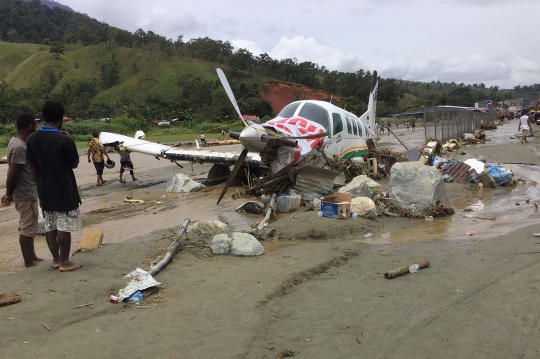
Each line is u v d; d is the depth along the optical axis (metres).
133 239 6.19
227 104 84.25
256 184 9.88
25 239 5.00
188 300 3.80
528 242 5.32
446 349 2.89
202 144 33.12
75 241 6.28
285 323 3.35
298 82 129.00
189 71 131.75
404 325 3.26
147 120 76.00
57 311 3.51
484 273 4.36
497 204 8.44
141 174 15.24
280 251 5.49
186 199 9.92
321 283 4.31
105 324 3.29
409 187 7.72
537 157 16.30
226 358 2.78
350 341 3.03
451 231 6.46
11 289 4.03
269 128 8.55
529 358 2.75
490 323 3.25
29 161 4.49
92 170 16.70
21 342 2.99
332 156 10.32
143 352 2.85
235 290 4.02
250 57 129.62
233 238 5.41
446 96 114.81
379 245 5.78
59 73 134.50
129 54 145.75
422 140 24.55
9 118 62.44
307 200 8.82
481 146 22.38
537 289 3.82
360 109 87.88
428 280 4.25
